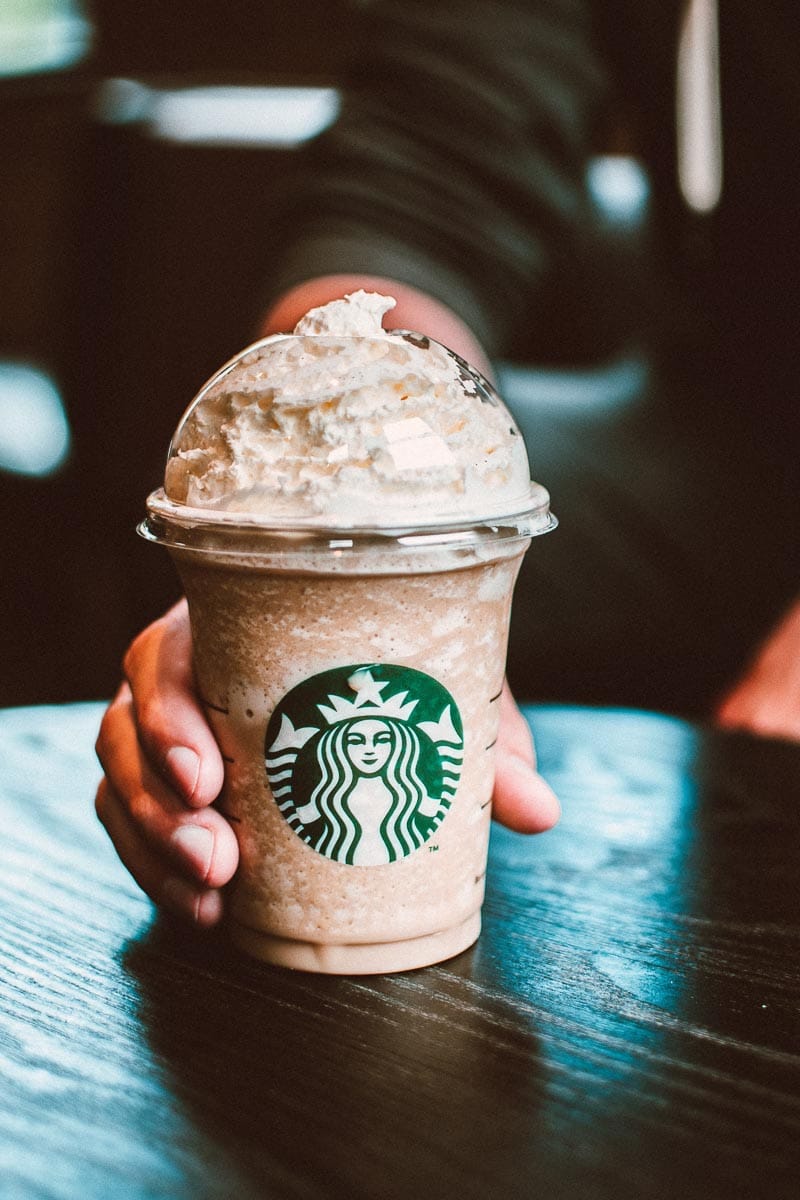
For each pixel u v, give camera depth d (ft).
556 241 2.64
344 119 2.51
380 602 1.12
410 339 1.24
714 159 3.37
